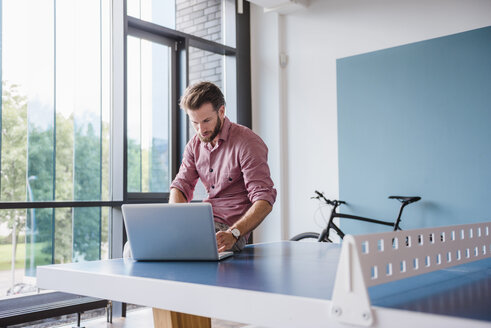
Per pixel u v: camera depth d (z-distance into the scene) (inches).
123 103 143.6
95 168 142.6
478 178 140.3
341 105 168.6
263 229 186.1
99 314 144.9
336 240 169.5
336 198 170.7
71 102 137.8
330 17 174.9
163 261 61.7
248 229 69.8
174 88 167.6
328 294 36.2
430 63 150.2
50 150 132.6
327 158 173.8
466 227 50.3
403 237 39.1
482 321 27.9
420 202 150.4
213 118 76.5
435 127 148.6
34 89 129.8
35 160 129.5
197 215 58.3
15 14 126.4
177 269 52.7
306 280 43.4
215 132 78.0
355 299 32.0
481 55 141.0
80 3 140.9
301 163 180.4
